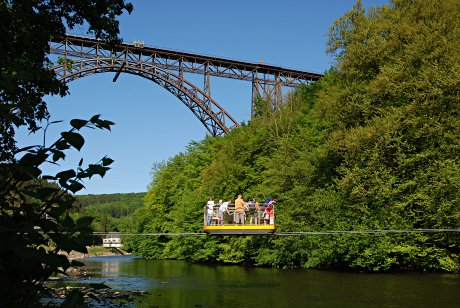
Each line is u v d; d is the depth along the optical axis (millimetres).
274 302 16375
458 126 24078
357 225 26016
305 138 33938
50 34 11562
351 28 30156
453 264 25344
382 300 16188
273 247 33000
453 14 26562
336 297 17234
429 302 15461
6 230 2250
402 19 28062
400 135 25391
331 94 30062
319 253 28766
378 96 27156
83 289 2660
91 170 2598
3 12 8688
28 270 2318
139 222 66250
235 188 38125
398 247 25203
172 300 17188
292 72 61031
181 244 47688
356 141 25281
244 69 59969
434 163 24219
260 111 49406
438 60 25750
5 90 2514
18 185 2533
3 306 2295
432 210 24234
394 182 25578
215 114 58406
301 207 29734
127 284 23438
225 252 39156
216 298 17641
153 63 56531
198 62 58531
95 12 12258
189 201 45125
